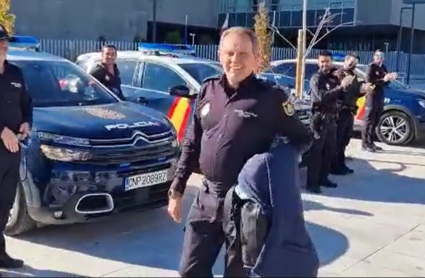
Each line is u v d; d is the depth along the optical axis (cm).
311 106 686
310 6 3139
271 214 271
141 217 563
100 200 478
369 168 857
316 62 1149
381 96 977
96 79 656
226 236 286
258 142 283
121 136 494
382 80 963
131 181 490
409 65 2834
